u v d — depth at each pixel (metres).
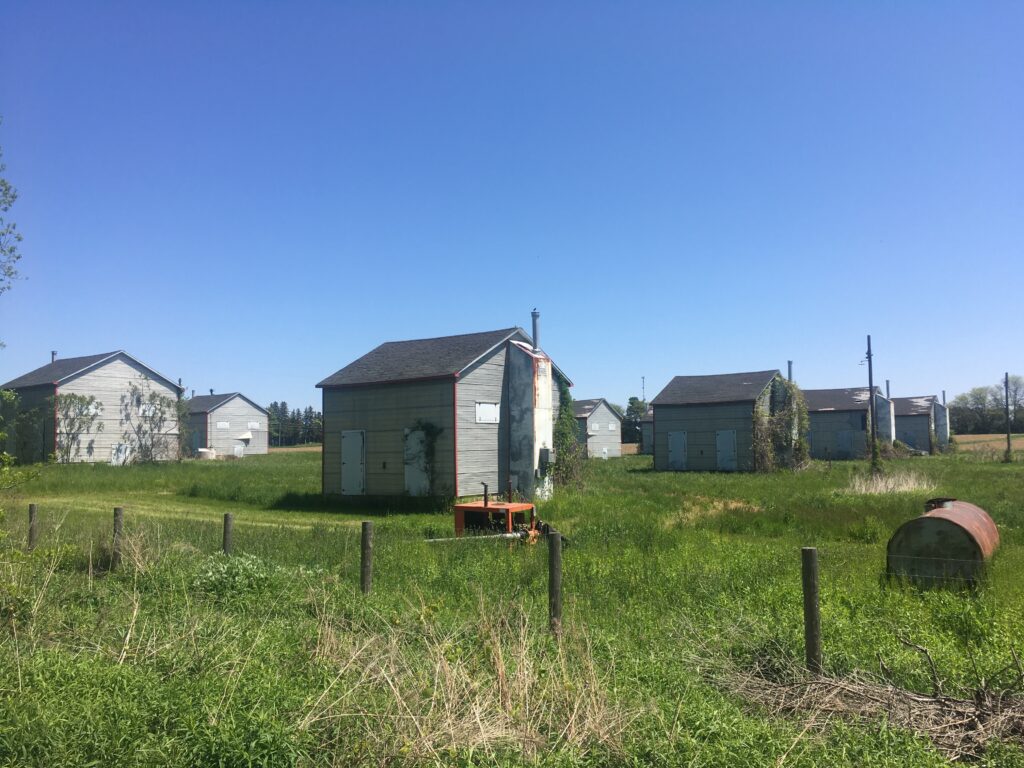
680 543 15.60
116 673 6.20
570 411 29.94
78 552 12.89
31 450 46.72
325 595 9.55
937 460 53.44
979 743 5.46
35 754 5.02
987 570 11.28
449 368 25.67
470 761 4.88
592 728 5.32
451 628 7.89
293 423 124.06
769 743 5.17
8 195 26.62
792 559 13.13
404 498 26.14
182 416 54.06
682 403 49.19
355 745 5.08
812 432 63.84
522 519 16.33
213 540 15.23
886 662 6.97
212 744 5.02
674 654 7.42
